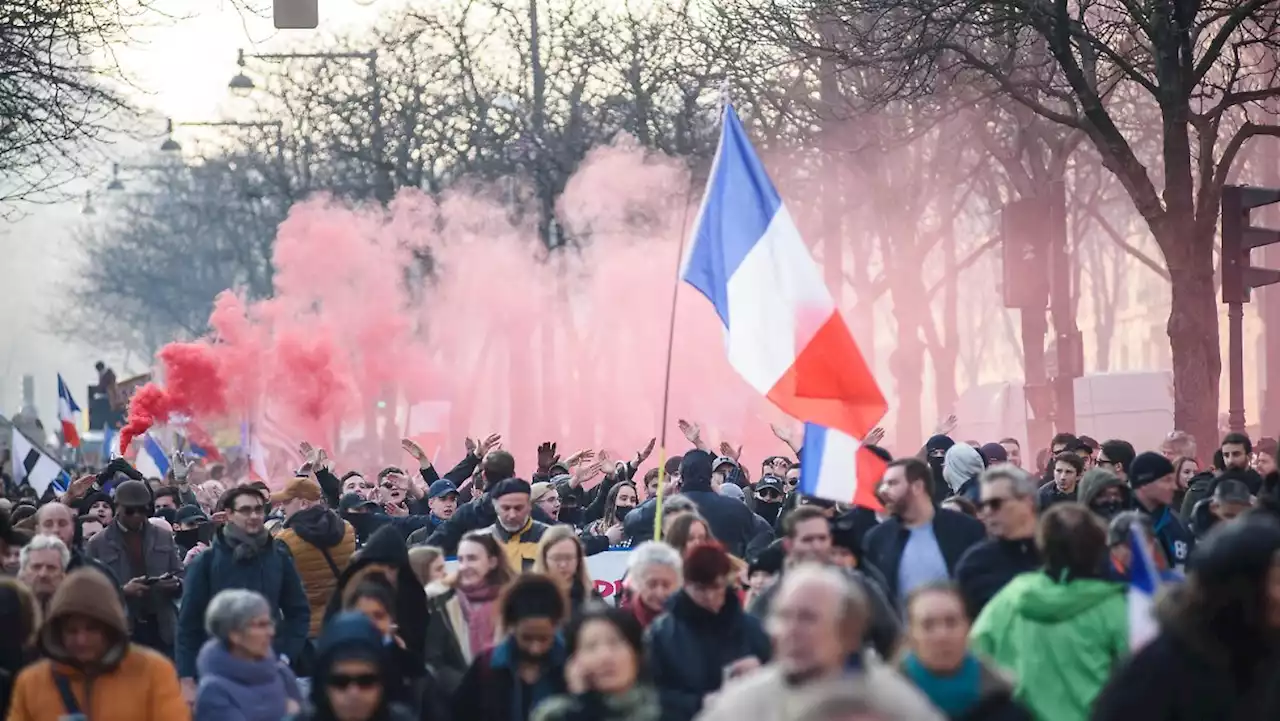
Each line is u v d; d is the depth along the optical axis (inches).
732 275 823.7
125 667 649.6
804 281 808.3
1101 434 2568.9
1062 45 1691.7
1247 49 2711.6
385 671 577.0
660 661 631.8
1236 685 470.9
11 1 1859.0
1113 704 478.0
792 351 802.2
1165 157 1686.8
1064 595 616.7
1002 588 681.6
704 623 636.7
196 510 1202.6
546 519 1091.9
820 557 684.1
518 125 3240.7
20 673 655.1
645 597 683.4
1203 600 473.1
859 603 441.7
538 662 627.8
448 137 3341.5
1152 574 653.9
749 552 909.2
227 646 690.2
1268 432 4003.4
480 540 765.3
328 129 3479.3
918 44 1839.3
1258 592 468.8
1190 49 1689.2
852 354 794.2
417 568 792.9
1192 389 1668.3
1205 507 938.7
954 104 2475.4
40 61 1902.1
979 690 536.7
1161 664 474.0
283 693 695.7
